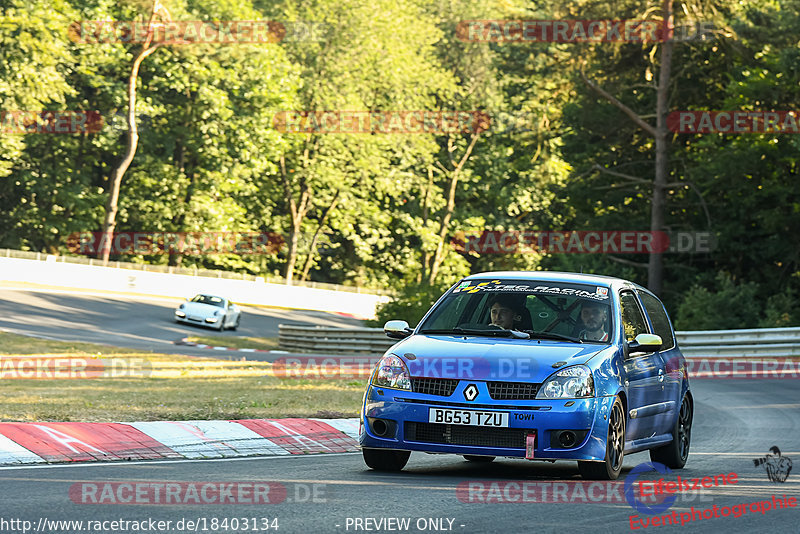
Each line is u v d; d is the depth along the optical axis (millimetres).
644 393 34594
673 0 163250
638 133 182750
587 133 186375
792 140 145375
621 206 187875
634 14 167125
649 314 38250
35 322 138500
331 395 61875
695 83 177375
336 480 29953
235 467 32969
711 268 179250
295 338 133875
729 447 45594
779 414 60094
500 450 30297
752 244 167750
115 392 59688
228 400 55688
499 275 36438
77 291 187375
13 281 189250
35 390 59469
